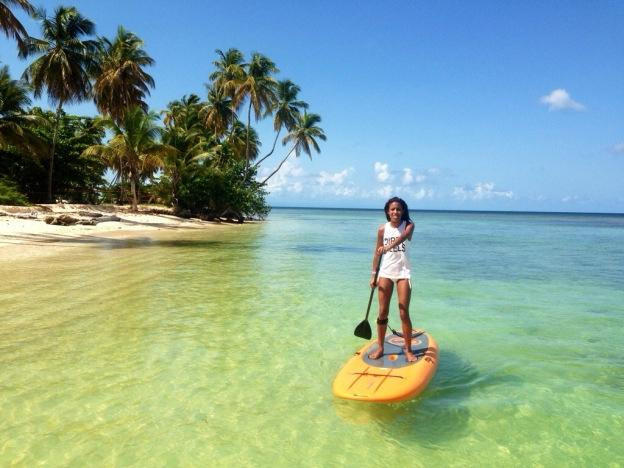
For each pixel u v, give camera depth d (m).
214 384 4.68
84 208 31.34
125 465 3.21
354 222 59.38
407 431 3.78
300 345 6.06
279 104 49.78
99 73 33.72
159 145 34.09
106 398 4.27
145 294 8.99
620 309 8.55
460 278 12.24
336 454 3.42
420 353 5.05
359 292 9.75
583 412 4.18
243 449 3.46
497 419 4.01
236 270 12.62
